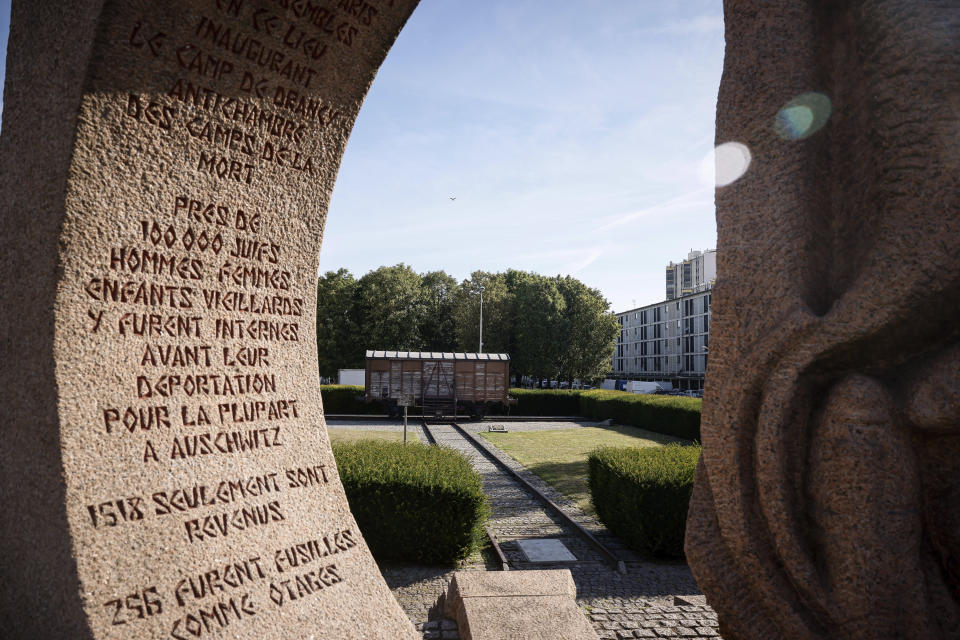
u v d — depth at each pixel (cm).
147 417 273
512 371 4391
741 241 302
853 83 292
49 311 243
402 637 341
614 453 874
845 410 260
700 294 6356
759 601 288
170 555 269
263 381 333
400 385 2581
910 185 254
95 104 248
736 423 292
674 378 6725
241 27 288
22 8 264
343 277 4725
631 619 490
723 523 293
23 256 254
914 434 264
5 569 253
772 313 287
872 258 264
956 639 255
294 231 352
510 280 4953
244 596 292
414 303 4622
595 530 834
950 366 246
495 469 1361
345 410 2825
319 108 344
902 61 257
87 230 252
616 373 8700
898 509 253
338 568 341
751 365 289
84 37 243
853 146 293
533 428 2328
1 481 256
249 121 313
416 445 939
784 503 274
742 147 307
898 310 254
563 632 366
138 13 251
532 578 465
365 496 683
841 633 262
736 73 312
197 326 298
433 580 630
